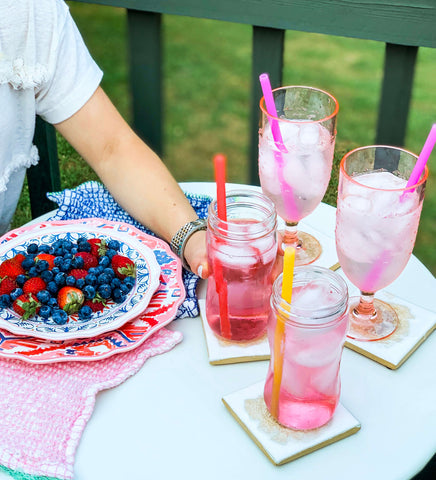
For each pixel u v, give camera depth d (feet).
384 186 3.26
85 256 3.59
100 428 2.94
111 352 3.15
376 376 3.21
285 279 2.57
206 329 3.39
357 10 4.99
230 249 3.05
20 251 3.78
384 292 3.66
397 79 5.29
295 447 2.80
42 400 3.00
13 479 2.73
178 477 2.74
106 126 4.37
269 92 3.38
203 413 3.01
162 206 4.08
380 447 2.87
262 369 3.22
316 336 2.63
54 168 6.19
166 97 13.84
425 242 9.46
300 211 3.66
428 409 3.04
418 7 4.83
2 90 4.23
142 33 5.84
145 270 3.65
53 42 4.23
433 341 3.40
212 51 15.69
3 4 4.01
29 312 3.35
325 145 3.50
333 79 14.20
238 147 12.27
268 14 5.26
